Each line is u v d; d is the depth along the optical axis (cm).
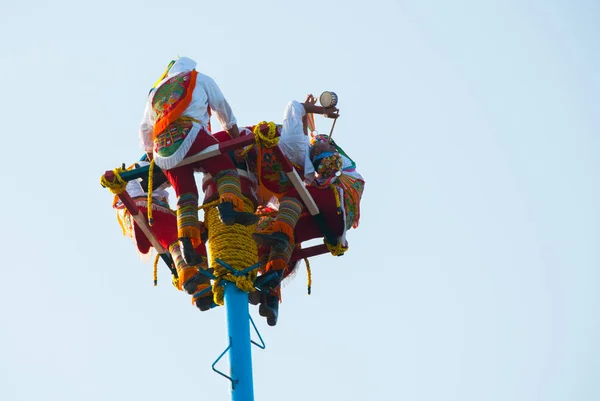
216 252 2502
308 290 2816
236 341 2409
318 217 2684
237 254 2494
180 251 2681
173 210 2756
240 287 2458
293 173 2522
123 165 2628
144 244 2809
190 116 2514
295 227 2725
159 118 2519
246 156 2678
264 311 2636
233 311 2445
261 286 2558
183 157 2475
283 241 2562
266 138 2448
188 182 2525
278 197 2684
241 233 2522
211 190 2616
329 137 2750
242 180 2666
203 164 2514
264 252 2748
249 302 2617
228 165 2505
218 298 2480
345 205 2731
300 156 2653
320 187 2675
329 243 2748
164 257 2781
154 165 2562
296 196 2622
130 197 2672
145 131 2589
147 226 2719
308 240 2784
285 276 2841
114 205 2827
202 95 2545
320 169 2659
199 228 2570
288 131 2650
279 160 2498
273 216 2750
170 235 2720
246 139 2467
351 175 2800
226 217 2448
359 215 2791
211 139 2502
